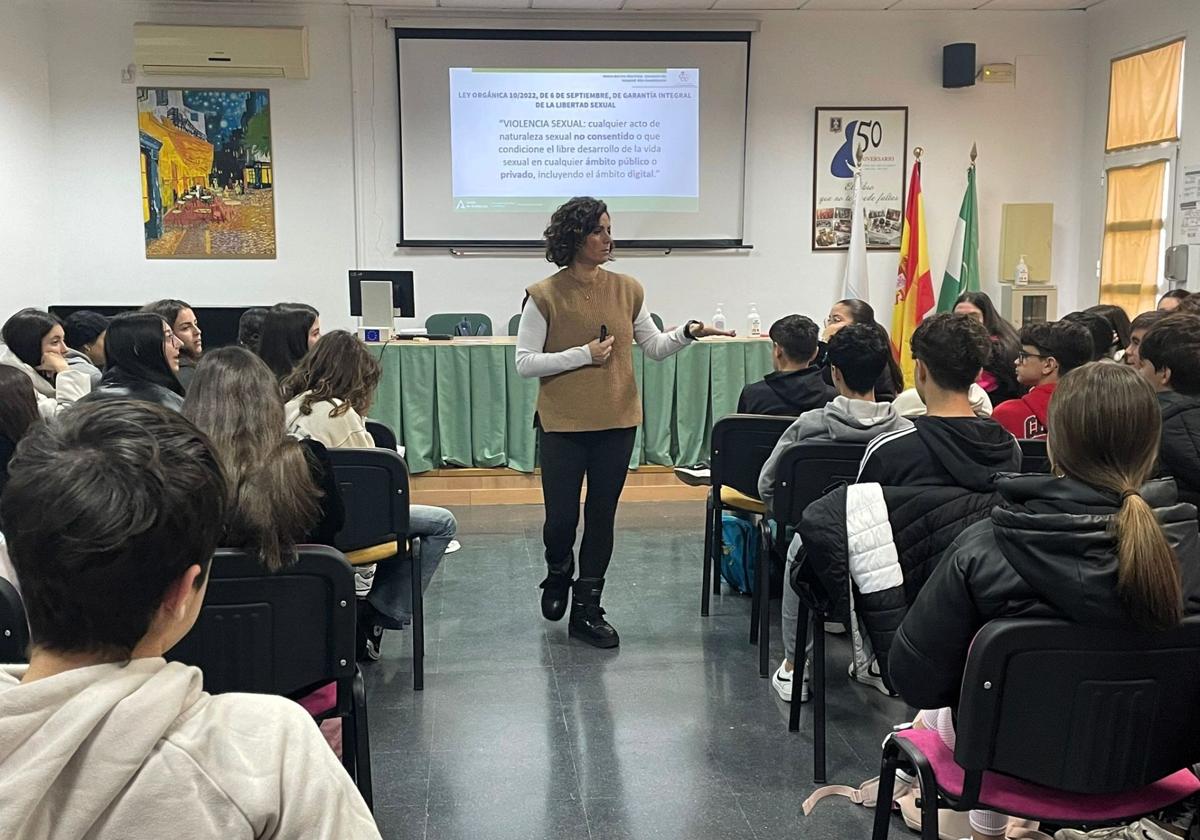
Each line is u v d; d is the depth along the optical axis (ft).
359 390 9.63
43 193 21.02
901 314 22.70
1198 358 7.61
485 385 18.47
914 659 5.29
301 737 2.74
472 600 12.94
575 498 11.18
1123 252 21.72
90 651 2.56
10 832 2.27
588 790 8.19
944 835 7.32
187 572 2.67
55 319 14.08
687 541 15.84
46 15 21.04
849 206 22.90
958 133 22.86
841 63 22.49
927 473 7.09
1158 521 4.65
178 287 22.08
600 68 22.07
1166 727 4.95
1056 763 4.98
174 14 21.20
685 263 22.86
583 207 10.57
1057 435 4.89
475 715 9.58
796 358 11.98
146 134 21.54
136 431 2.64
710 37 22.04
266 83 21.66
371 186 22.15
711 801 8.02
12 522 2.50
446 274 22.52
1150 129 20.76
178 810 2.48
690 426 18.97
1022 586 4.82
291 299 22.26
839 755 8.77
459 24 21.75
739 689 10.17
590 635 11.33
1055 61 22.82
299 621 5.98
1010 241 22.49
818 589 8.02
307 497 6.17
